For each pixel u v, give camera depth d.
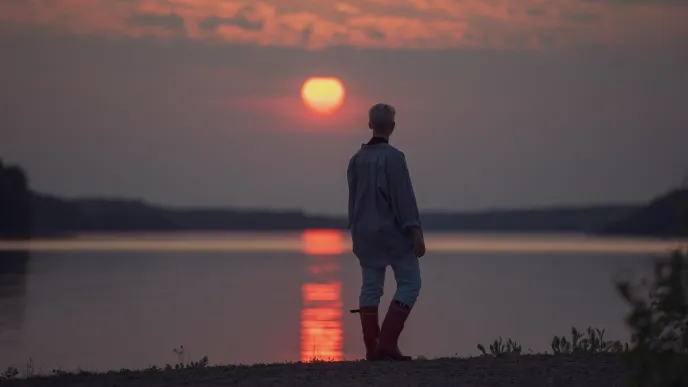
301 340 57.84
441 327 70.19
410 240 13.63
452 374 11.46
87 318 74.56
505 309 89.62
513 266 198.75
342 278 147.62
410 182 13.62
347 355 46.94
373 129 14.02
